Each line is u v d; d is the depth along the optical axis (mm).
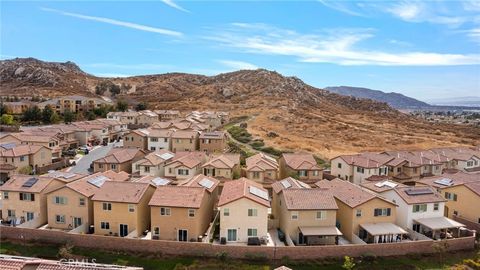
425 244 43031
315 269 39781
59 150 87125
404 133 136875
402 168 73875
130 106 172750
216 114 140125
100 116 147625
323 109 189875
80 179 51406
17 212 49875
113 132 114750
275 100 185750
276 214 52469
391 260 41469
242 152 92812
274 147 99625
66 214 48438
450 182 55594
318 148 101062
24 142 84375
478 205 50656
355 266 40312
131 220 45938
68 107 151625
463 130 163750
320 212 45594
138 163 70312
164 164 72000
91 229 47781
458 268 40219
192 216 44781
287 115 152375
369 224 46656
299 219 45344
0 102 147625
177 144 90688
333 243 45188
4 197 50125
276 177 68562
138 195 47000
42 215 49594
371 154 78438
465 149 91500
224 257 40969
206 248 41531
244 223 45062
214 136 91875
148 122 134375
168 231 45156
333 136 120438
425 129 155000
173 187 47812
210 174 67750
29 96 185750
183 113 156500
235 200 44719
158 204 44812
